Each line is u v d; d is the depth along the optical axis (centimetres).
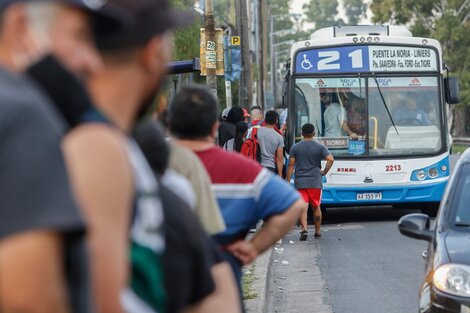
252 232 2967
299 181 3462
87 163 438
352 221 4038
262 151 3609
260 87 9200
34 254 383
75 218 392
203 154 1087
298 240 3441
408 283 2500
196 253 596
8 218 382
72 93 450
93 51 459
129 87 492
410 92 4053
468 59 14912
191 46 5172
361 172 3994
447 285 1491
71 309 410
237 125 3441
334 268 2786
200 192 972
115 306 449
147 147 759
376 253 3047
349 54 4050
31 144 388
